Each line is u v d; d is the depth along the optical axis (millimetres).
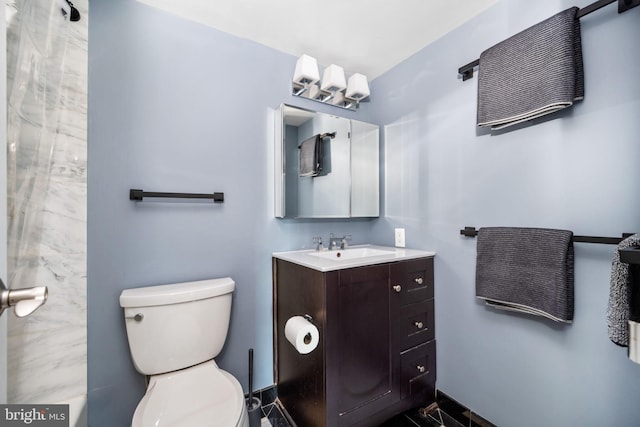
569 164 1067
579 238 997
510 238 1185
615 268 756
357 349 1261
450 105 1508
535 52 1073
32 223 804
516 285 1151
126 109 1233
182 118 1363
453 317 1485
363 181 1917
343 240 1829
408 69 1759
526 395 1190
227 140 1484
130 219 1236
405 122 1789
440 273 1559
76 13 934
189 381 1140
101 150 1181
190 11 1337
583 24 1030
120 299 1110
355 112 1992
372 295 1315
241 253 1521
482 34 1356
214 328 1247
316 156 1731
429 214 1626
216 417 955
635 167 916
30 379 819
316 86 1797
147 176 1277
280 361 1551
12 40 665
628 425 933
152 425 918
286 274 1484
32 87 759
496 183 1302
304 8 1327
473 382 1391
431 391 1543
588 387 1019
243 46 1539
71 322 911
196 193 1390
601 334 988
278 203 1623
